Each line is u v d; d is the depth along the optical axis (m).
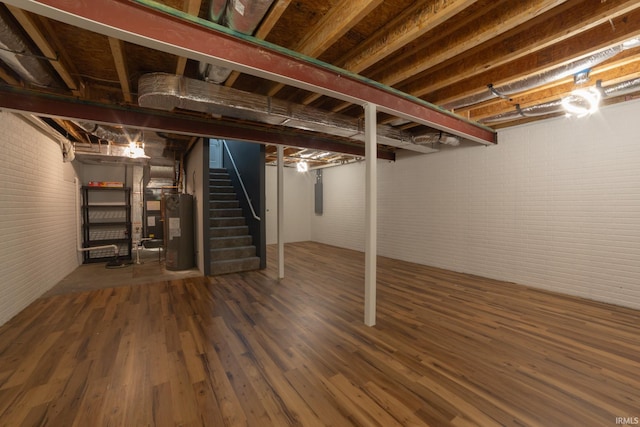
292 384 1.94
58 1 1.39
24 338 2.57
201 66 2.48
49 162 4.19
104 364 2.16
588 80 2.90
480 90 3.00
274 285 4.30
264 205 5.39
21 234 3.29
